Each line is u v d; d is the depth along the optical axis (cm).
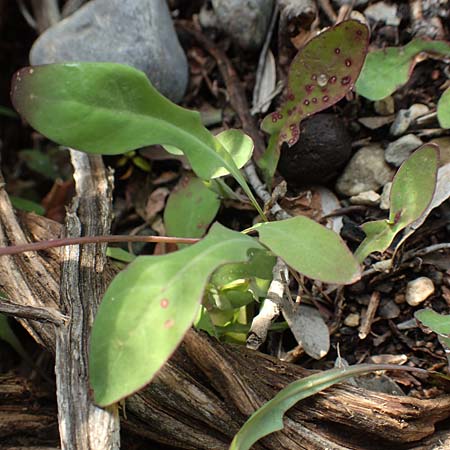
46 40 48
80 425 41
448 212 45
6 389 44
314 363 45
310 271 41
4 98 54
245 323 44
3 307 42
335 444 42
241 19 48
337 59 44
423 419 43
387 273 45
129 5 48
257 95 49
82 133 42
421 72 47
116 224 49
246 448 41
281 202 47
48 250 45
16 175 53
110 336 40
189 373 43
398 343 45
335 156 46
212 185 46
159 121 43
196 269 40
